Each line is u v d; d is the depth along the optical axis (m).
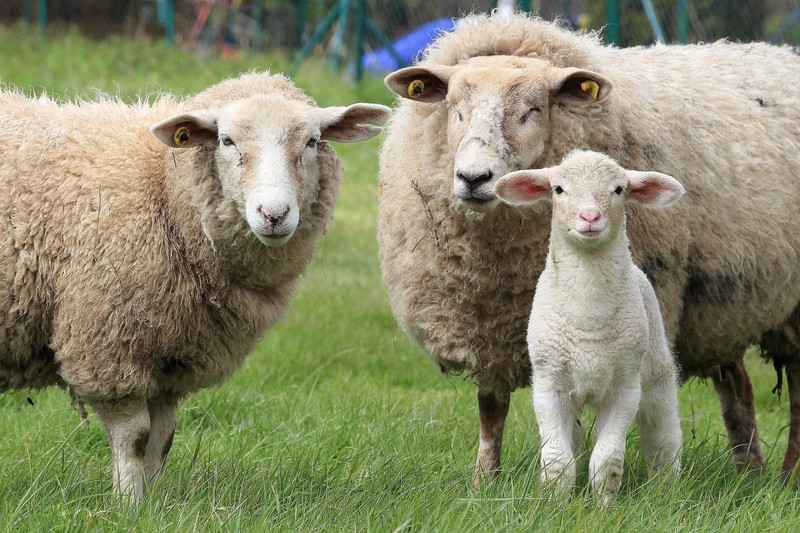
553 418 8.01
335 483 8.52
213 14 34.69
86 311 8.22
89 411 10.96
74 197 8.36
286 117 8.33
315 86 29.59
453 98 9.02
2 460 9.21
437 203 9.26
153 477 8.56
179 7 35.25
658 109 9.80
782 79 11.18
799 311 10.78
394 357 14.98
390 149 10.09
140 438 8.44
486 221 8.96
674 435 8.60
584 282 7.79
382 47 33.62
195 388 8.90
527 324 9.23
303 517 7.57
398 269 9.73
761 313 10.32
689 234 9.57
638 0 28.92
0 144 8.50
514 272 9.12
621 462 7.95
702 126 10.05
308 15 34.62
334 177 8.84
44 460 8.87
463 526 7.23
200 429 10.97
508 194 8.02
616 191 7.71
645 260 9.34
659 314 8.51
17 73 27.70
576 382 7.97
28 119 8.68
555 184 7.77
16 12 34.72
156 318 8.34
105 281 8.23
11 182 8.38
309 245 8.84
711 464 9.48
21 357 8.62
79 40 31.19
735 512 8.04
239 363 9.01
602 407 8.11
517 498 7.78
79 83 27.88
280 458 9.24
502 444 10.62
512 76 8.91
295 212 8.10
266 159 8.16
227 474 8.64
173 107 9.14
